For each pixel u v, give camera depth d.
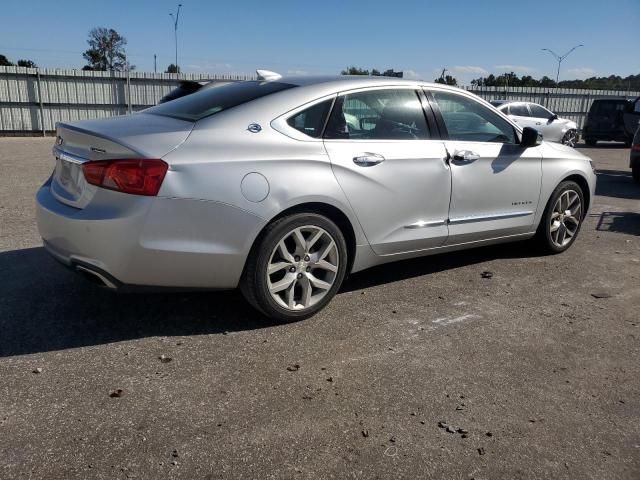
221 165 3.28
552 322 3.98
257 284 3.52
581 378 3.21
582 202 5.71
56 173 3.73
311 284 3.77
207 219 3.25
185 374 3.08
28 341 3.39
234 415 2.72
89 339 3.44
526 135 4.89
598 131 20.77
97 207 3.18
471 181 4.55
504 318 4.01
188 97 4.21
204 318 3.78
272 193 3.42
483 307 4.20
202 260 3.29
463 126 4.62
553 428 2.73
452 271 5.02
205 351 3.34
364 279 4.73
